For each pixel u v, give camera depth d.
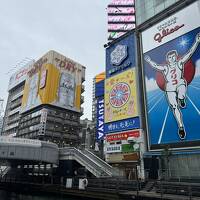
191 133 40.28
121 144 50.84
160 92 47.00
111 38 85.19
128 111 51.88
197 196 27.55
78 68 108.31
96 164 47.50
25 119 101.69
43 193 44.69
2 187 58.81
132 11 87.44
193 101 41.22
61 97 97.38
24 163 64.44
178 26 47.22
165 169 42.03
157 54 49.69
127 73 54.91
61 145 89.12
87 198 35.72
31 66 111.75
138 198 29.67
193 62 42.88
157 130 45.56
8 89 126.12
